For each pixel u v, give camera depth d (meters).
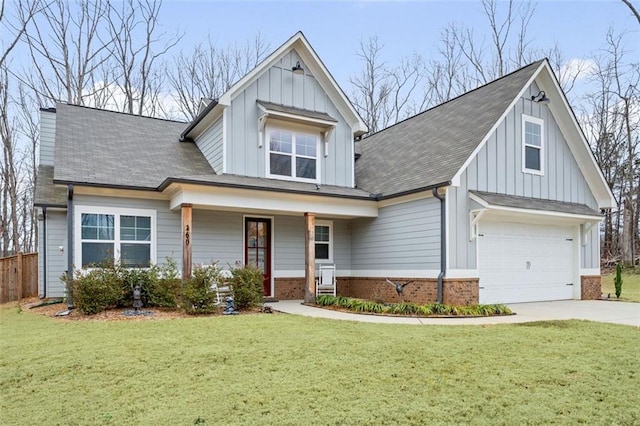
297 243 14.41
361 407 4.29
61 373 5.42
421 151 14.33
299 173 14.12
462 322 8.98
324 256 14.80
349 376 5.20
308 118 13.71
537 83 14.06
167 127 16.67
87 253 11.36
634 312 10.68
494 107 13.35
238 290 10.69
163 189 11.63
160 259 12.16
